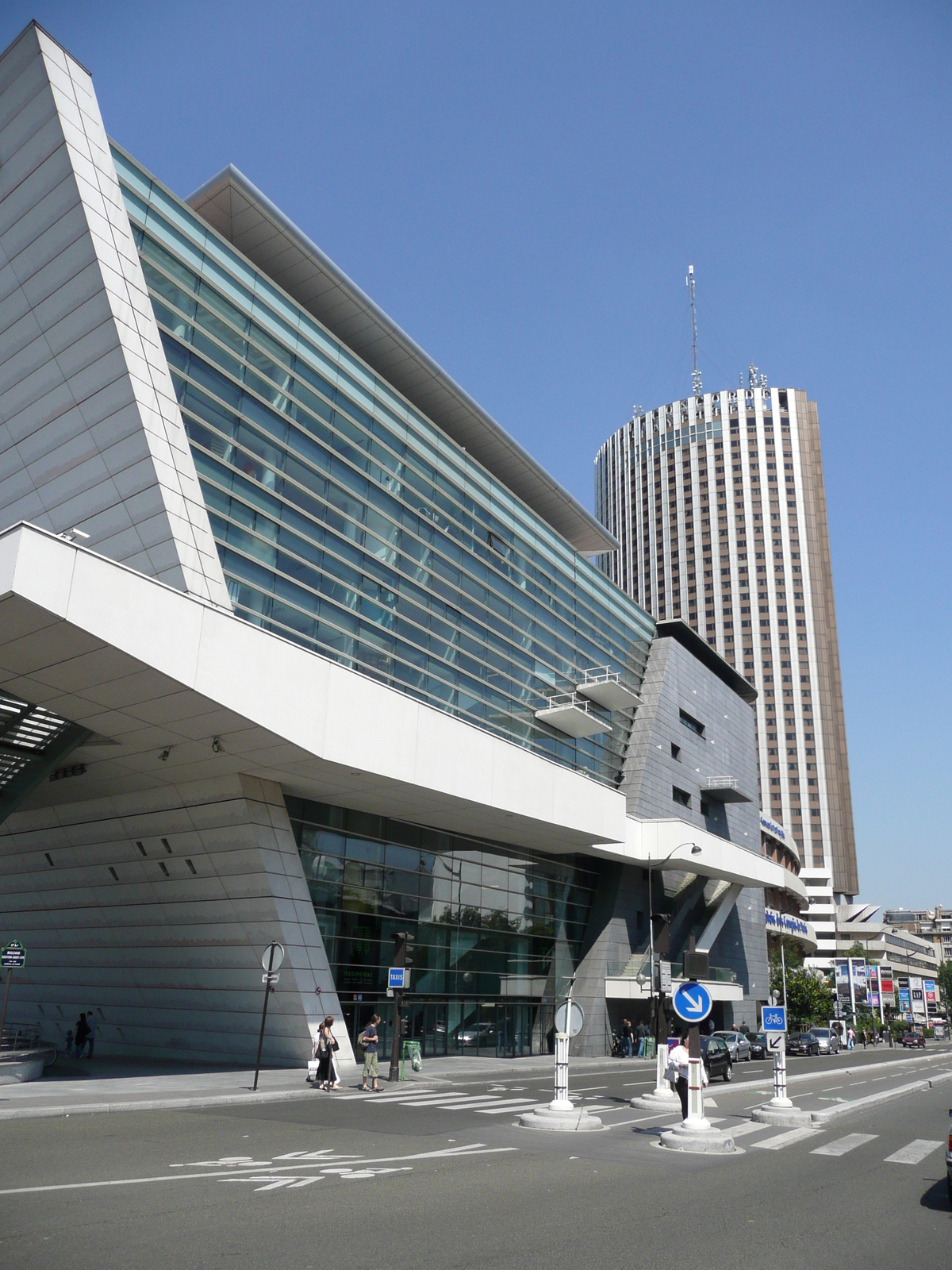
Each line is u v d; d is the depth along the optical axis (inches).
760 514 6299.2
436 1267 277.9
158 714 899.4
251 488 1136.2
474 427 1724.9
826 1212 391.5
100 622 757.3
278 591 1151.0
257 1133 562.6
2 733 922.1
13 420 1047.0
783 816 5797.2
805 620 6097.4
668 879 2188.7
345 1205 361.4
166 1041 1168.2
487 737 1295.5
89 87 1009.5
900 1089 1150.3
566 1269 282.0
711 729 2623.0
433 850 1448.1
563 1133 620.1
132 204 1042.7
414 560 1475.1
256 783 1081.4
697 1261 298.7
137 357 952.9
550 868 1787.6
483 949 1544.0
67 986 1282.0
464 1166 472.1
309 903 1120.2
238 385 1144.8
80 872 1235.9
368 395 1430.9
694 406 6702.8
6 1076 801.6
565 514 2048.5
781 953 3006.9
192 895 1129.4
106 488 968.9
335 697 1020.5
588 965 1854.1
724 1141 563.5
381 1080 990.4
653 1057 1817.2
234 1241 299.1
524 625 1813.5
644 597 6496.1
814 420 6569.9
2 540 714.8
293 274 1381.6
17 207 1001.5
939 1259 317.4
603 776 2047.2
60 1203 347.3
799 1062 1855.3
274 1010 1067.3
